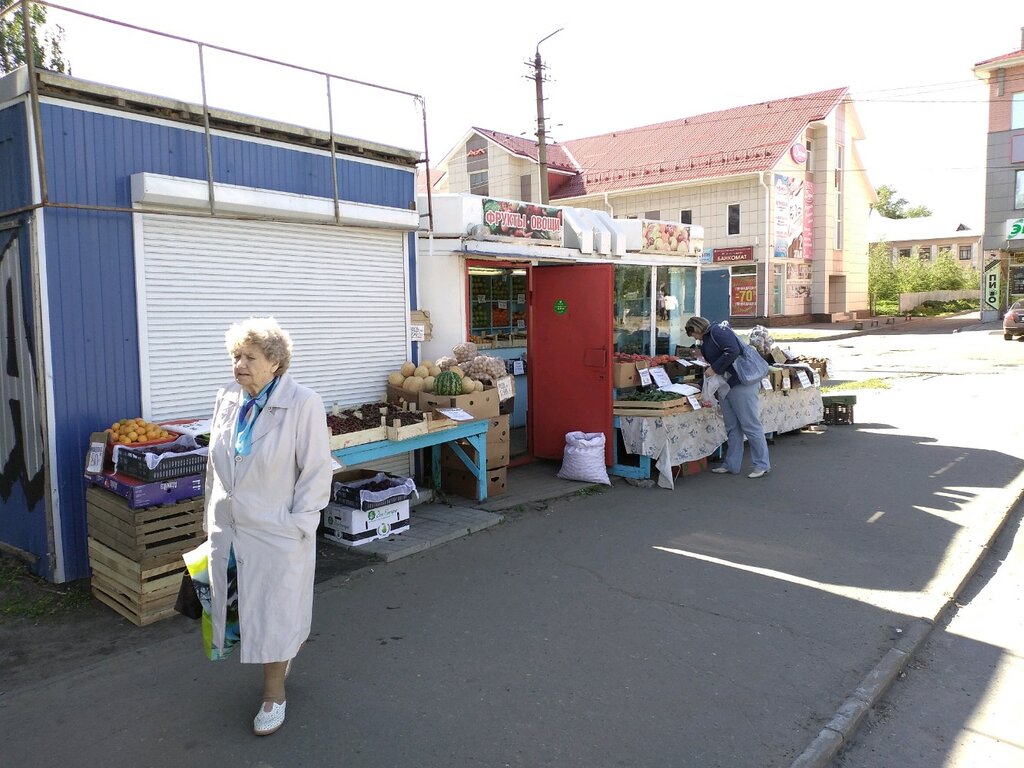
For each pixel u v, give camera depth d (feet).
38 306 15.30
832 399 36.73
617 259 30.60
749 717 11.40
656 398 25.36
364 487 19.83
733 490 24.68
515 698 11.85
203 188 17.24
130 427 15.52
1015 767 10.57
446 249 24.57
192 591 11.21
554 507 22.70
